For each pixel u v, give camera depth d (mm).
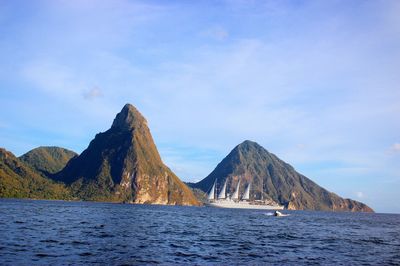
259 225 120750
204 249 54219
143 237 65812
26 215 111812
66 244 52000
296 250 57625
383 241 78438
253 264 43750
